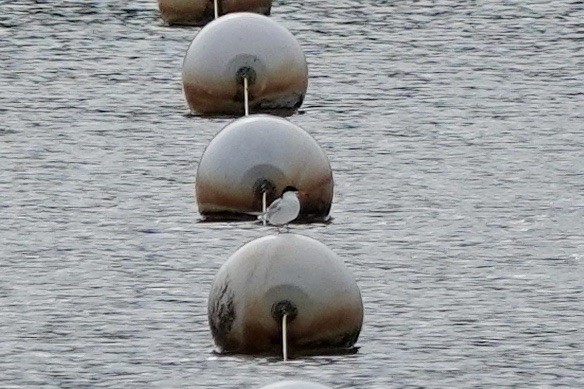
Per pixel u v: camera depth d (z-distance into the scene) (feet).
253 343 58.95
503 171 80.53
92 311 63.41
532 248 70.23
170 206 75.82
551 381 56.95
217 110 89.76
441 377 57.21
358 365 58.13
